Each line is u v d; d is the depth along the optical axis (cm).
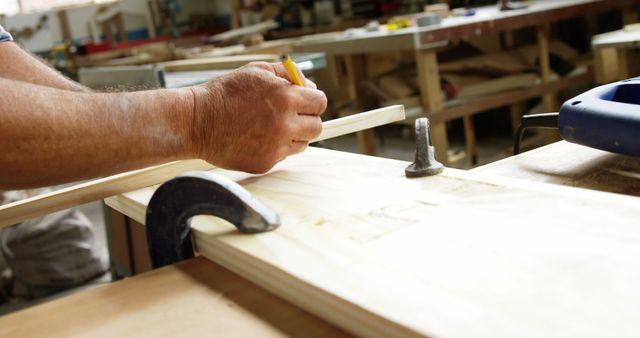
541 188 59
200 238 62
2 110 57
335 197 66
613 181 67
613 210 52
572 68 276
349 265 49
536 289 41
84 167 62
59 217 244
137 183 79
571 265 44
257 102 73
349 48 260
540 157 79
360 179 71
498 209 56
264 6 500
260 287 54
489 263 46
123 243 149
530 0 300
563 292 41
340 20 432
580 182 68
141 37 612
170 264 64
